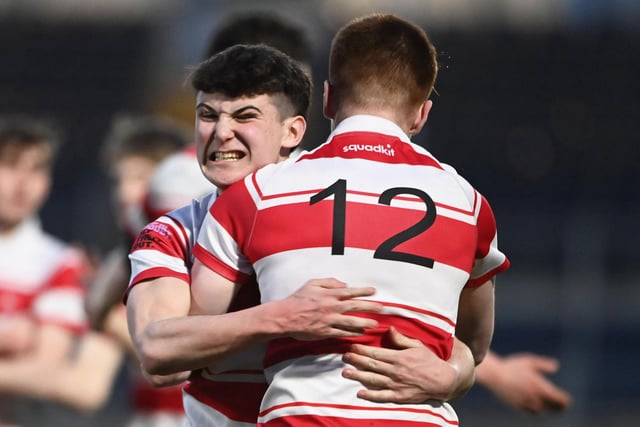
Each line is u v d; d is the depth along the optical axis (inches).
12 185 740.0
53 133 771.4
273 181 367.9
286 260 358.3
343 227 357.7
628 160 2401.6
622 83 2527.1
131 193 741.9
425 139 2372.0
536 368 547.5
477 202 385.1
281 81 380.5
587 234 2123.5
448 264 367.9
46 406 1022.4
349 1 2386.8
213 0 2210.9
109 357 753.6
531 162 2391.7
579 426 1711.4
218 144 375.9
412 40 393.1
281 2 2215.8
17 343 732.0
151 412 730.8
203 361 352.2
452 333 374.6
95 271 771.4
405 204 365.1
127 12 2674.7
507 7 2620.6
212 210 371.2
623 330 1931.6
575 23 2625.5
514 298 1989.4
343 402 349.7
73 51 2598.4
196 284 369.4
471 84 2504.9
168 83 2215.8
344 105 393.7
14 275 744.3
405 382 352.8
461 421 1651.1
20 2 2672.2
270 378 363.6
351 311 346.3
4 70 2568.9
